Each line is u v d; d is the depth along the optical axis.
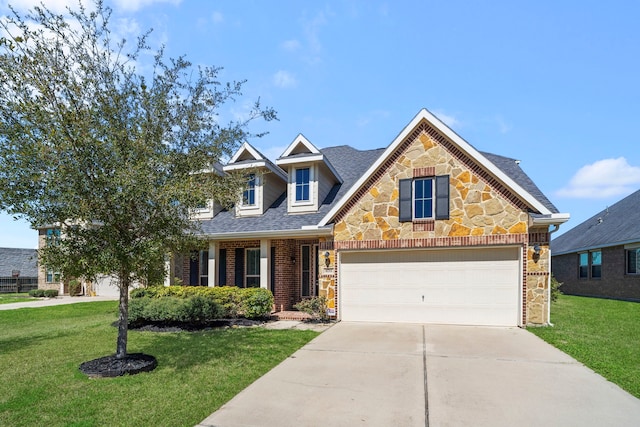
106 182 6.53
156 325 12.07
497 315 11.30
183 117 7.77
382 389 6.03
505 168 15.52
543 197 12.72
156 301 12.07
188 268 16.91
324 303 12.86
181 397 5.75
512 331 10.46
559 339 9.30
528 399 5.58
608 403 5.44
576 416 5.02
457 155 11.76
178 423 4.86
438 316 11.83
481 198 11.45
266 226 14.72
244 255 15.79
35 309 17.25
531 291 11.09
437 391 5.92
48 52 6.51
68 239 6.91
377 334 10.28
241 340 9.67
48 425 4.79
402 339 9.60
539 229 11.14
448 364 7.34
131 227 7.25
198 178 7.87
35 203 6.54
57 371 7.07
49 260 6.76
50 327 12.33
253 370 7.10
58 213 6.71
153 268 7.41
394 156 12.43
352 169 17.84
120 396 5.79
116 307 17.58
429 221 11.88
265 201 16.11
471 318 11.52
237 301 12.95
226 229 15.16
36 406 5.40
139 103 7.43
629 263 20.86
